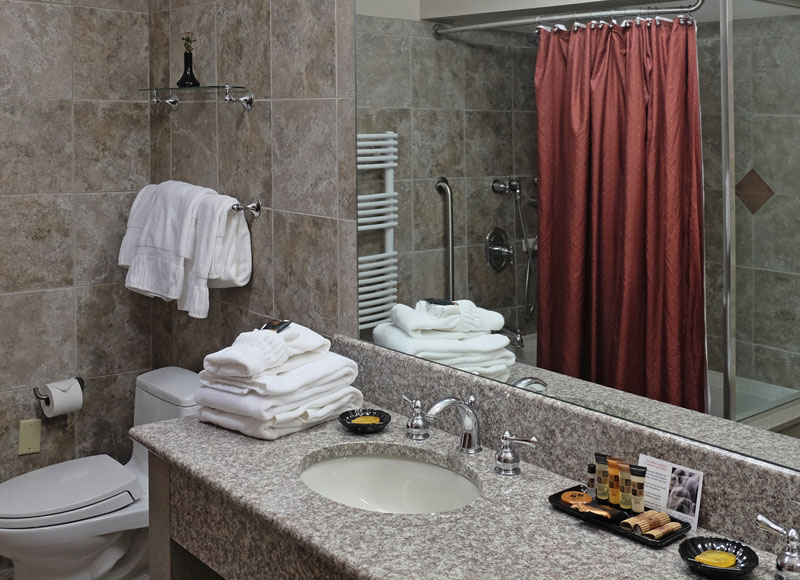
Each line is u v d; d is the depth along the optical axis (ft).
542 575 4.34
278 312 8.35
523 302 5.92
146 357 10.77
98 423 10.43
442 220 6.46
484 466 5.77
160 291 8.91
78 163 9.93
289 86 7.86
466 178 6.23
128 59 10.18
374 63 6.90
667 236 5.07
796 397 4.49
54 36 9.59
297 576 5.18
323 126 7.50
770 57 4.46
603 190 5.38
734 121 4.67
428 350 6.66
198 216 8.58
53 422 10.05
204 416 6.66
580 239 5.53
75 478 8.85
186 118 9.59
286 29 7.82
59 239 9.89
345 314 7.51
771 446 4.61
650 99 5.07
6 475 9.77
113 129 10.16
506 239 6.02
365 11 6.93
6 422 9.70
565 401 5.68
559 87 5.56
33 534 8.14
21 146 9.49
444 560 4.51
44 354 9.91
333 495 6.13
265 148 8.29
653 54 5.01
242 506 5.30
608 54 5.25
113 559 9.14
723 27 4.66
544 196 5.73
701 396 4.96
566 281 5.64
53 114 9.68
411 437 6.31
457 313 6.42
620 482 4.95
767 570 4.35
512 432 5.95
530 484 5.48
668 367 5.11
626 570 4.39
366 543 4.72
